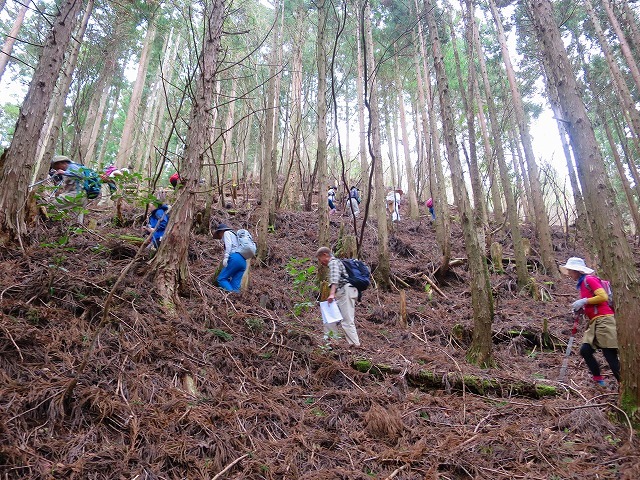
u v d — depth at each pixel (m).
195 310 4.80
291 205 13.41
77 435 2.67
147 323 4.12
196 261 7.21
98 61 10.97
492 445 3.33
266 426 3.34
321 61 7.88
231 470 2.76
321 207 7.84
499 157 10.03
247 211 10.73
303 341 5.04
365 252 10.04
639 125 10.31
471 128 7.59
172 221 5.01
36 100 5.01
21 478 2.27
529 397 4.43
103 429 2.80
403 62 18.08
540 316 7.60
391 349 5.55
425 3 5.97
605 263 3.65
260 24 15.38
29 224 5.29
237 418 3.29
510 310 7.94
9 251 4.57
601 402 4.02
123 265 5.06
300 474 2.87
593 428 3.49
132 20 11.62
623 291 3.52
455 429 3.64
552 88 11.10
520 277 9.09
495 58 16.20
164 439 2.86
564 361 4.99
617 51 15.28
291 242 9.91
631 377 3.46
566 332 6.84
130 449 2.68
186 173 5.14
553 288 9.20
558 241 12.66
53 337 3.47
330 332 5.04
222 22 5.55
